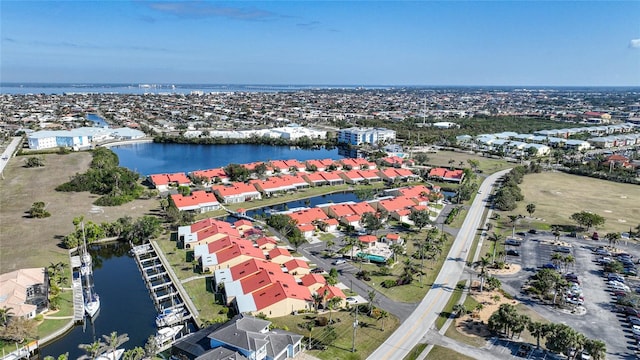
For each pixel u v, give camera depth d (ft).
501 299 402.93
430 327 354.54
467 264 481.87
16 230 545.44
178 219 586.04
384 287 424.87
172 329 347.15
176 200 652.07
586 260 494.59
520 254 510.99
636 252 518.37
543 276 412.16
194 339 310.65
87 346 296.51
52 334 337.11
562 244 542.57
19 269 425.69
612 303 397.80
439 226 609.83
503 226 612.29
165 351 322.96
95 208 646.74
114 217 610.24
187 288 417.28
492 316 348.79
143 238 532.73
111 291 423.64
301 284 419.13
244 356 286.25
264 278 404.77
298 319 366.63
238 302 374.02
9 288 368.48
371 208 641.81
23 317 331.98
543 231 591.78
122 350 321.11
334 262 481.05
